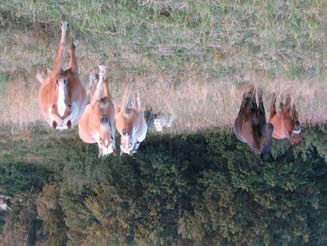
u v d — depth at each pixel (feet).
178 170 87.20
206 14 40.37
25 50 41.98
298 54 45.42
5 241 104.53
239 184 85.76
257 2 39.91
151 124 61.05
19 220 104.12
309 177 87.10
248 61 46.29
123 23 40.50
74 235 93.30
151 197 87.66
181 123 73.20
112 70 47.52
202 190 88.79
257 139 41.68
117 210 87.81
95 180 90.94
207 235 86.17
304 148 81.41
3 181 98.32
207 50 45.34
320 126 74.79
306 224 86.63
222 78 51.13
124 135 41.68
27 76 51.52
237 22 41.65
